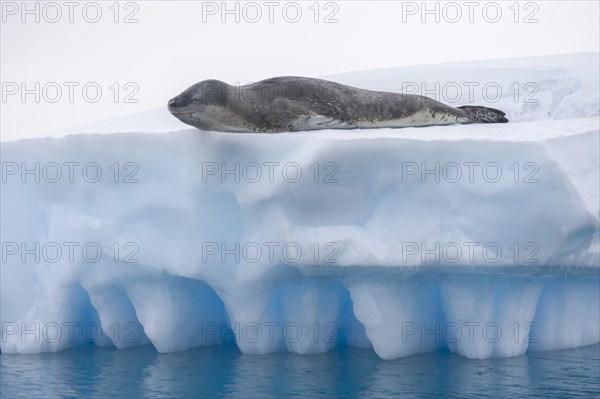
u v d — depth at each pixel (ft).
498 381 23.65
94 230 27.61
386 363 26.20
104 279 28.37
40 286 30.04
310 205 25.40
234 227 26.63
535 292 26.76
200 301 29.48
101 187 27.89
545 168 24.17
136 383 24.44
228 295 27.22
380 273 25.50
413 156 25.02
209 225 26.50
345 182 25.30
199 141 25.70
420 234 25.18
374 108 30.27
